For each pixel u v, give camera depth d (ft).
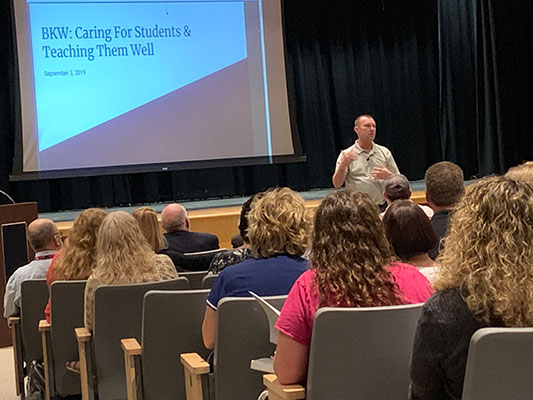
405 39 28.91
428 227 7.90
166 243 12.57
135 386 8.96
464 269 5.00
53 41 24.07
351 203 6.31
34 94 23.95
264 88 26.07
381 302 6.21
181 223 13.20
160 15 24.99
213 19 25.52
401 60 28.99
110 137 24.61
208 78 25.52
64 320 10.66
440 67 29.04
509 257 4.90
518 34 27.58
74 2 24.20
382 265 6.28
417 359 5.11
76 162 24.34
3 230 17.20
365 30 28.60
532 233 4.96
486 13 27.76
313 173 28.45
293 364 6.22
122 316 9.57
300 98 28.32
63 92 24.18
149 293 8.70
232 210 22.20
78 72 24.26
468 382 4.74
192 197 27.66
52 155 24.14
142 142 24.90
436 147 29.43
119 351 9.71
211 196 27.89
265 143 26.11
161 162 25.09
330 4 28.35
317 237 6.31
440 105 29.27
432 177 11.25
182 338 8.93
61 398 11.14
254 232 7.93
